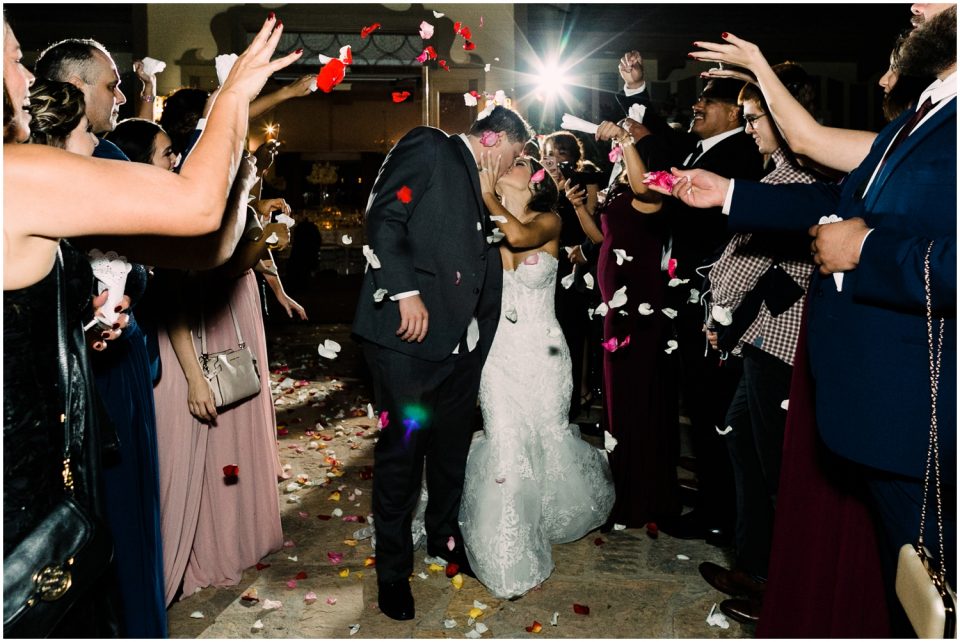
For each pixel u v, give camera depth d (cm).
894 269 163
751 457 295
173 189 137
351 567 323
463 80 961
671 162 347
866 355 174
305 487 417
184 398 282
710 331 309
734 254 274
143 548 225
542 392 324
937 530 170
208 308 293
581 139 546
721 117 330
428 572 318
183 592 298
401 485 284
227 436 308
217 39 950
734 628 275
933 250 156
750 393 276
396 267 269
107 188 132
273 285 404
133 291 225
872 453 173
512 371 316
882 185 177
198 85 955
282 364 753
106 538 142
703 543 345
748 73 262
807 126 233
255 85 152
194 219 139
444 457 308
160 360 278
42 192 129
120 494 219
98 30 1020
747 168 323
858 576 219
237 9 945
